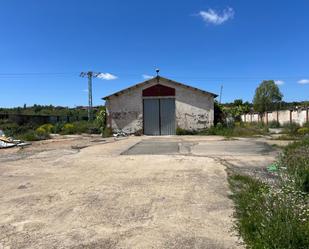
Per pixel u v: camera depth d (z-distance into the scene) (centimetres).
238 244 401
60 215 517
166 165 932
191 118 2462
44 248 402
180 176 779
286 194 457
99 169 902
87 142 1816
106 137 2319
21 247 405
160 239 421
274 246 355
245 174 779
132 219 494
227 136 2086
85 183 727
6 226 476
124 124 2514
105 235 437
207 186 677
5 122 3091
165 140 1880
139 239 423
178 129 2441
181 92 2469
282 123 3228
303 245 352
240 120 3534
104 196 617
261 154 1123
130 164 970
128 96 2512
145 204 564
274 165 854
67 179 776
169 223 475
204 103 2455
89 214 518
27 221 494
